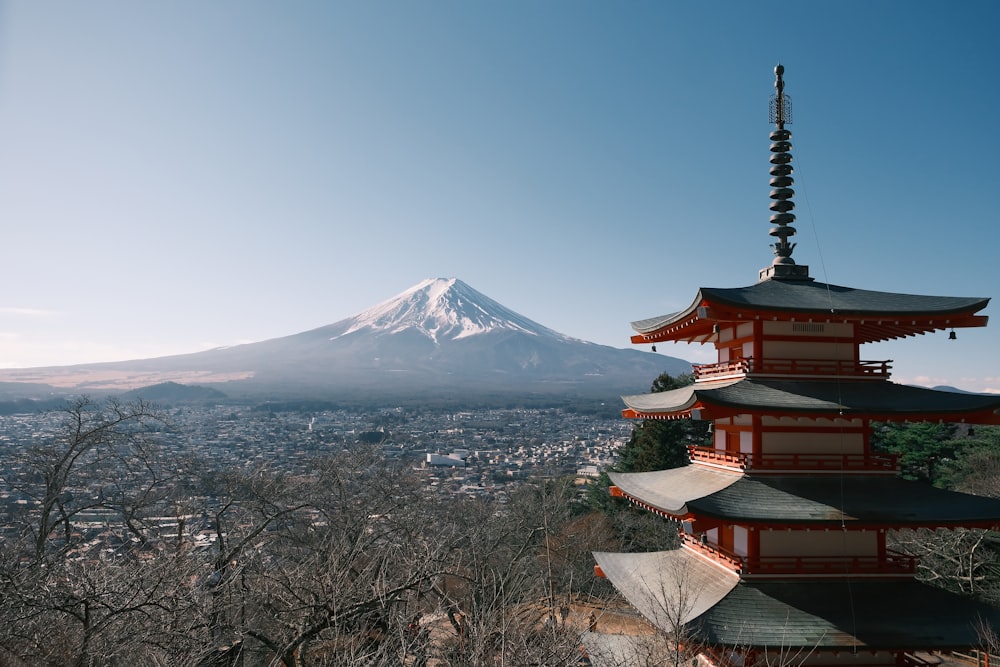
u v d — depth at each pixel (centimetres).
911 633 1717
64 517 3275
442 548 2930
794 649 1723
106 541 3969
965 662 2827
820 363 2052
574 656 1836
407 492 4541
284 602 2292
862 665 1836
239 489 3806
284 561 3419
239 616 2628
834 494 1919
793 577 1905
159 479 3756
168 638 2031
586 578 4141
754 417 2019
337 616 2066
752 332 2086
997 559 3922
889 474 1998
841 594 1869
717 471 2194
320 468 4431
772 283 2230
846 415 1844
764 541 1933
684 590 1995
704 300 1930
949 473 5803
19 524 3534
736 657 1845
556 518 4894
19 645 1948
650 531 5212
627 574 2348
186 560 2302
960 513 1792
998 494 4678
